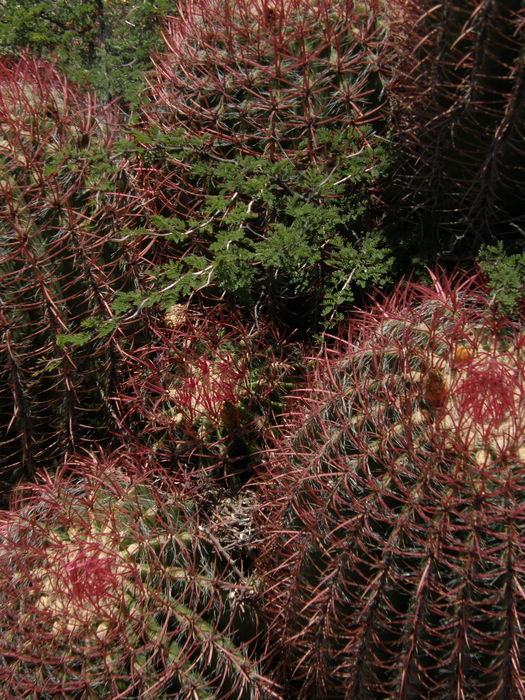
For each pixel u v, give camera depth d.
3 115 1.41
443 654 1.02
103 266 1.43
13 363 1.41
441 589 0.99
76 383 1.47
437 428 1.00
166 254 1.59
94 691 1.06
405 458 1.01
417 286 1.25
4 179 1.36
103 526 1.20
